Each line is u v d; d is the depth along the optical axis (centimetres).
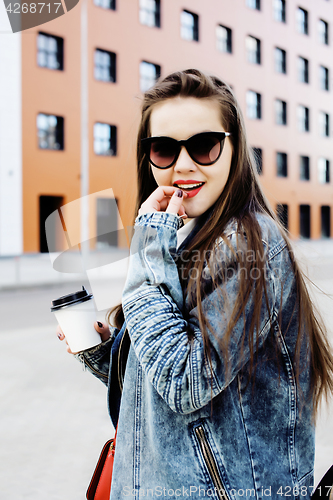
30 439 310
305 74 2616
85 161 1551
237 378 84
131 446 89
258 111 2328
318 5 2641
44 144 1709
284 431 86
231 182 95
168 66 1938
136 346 82
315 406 96
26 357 513
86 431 322
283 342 88
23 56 1619
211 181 92
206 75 96
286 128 2477
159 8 1908
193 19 2030
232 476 81
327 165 2781
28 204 1666
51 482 256
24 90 1631
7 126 1608
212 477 81
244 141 98
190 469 81
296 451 88
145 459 87
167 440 83
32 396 391
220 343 76
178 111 93
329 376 100
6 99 1598
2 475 263
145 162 113
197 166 91
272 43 2372
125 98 1842
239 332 77
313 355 97
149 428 87
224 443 82
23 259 1527
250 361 80
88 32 1734
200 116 92
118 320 113
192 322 82
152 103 97
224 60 2130
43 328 672
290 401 87
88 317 109
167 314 81
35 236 1684
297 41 2520
